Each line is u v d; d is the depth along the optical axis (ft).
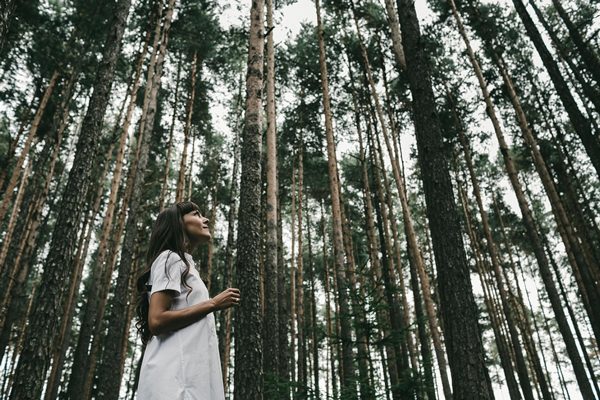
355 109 59.26
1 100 53.06
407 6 20.24
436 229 15.71
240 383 17.81
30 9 45.80
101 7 50.19
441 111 59.36
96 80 23.90
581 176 63.87
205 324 4.75
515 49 57.52
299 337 67.05
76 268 53.83
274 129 41.47
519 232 79.30
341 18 60.08
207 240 5.88
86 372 46.55
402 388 19.52
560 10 36.29
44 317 18.43
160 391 4.14
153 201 73.51
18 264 50.78
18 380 17.11
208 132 69.26
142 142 41.93
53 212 70.08
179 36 55.16
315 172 73.20
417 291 46.26
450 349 13.91
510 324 51.06
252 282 19.56
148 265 5.41
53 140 53.62
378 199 53.06
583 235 56.13
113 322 34.83
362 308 21.43
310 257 81.10
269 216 37.55
